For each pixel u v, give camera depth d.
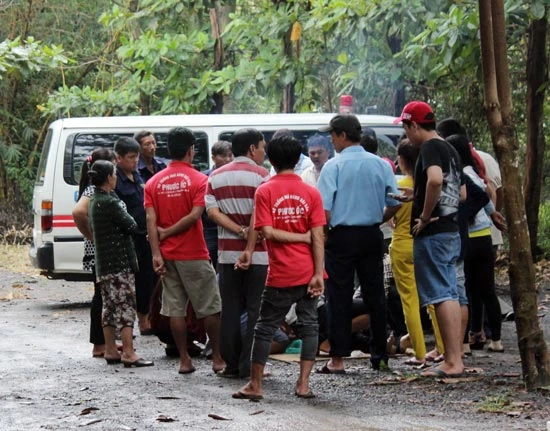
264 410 7.88
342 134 9.51
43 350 11.27
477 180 10.24
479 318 10.96
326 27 16.27
